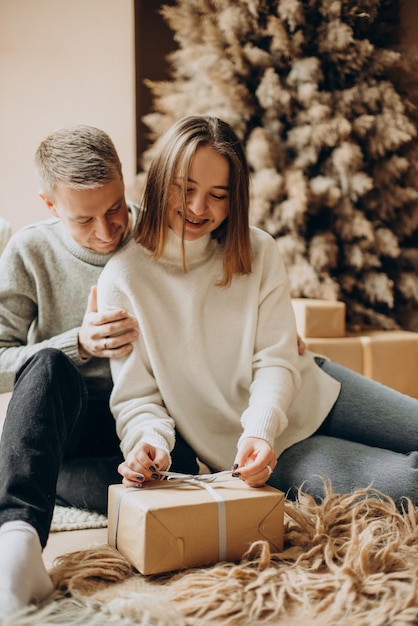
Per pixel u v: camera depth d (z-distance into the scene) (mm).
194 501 1231
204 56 2775
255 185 2766
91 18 2982
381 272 3084
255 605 1091
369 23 2922
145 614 1039
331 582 1145
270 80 2742
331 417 1730
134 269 1568
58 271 1632
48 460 1232
